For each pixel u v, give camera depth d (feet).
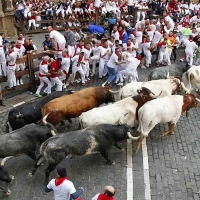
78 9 72.49
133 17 75.41
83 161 32.04
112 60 47.37
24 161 31.83
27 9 66.49
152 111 32.01
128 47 48.55
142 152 33.83
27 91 45.85
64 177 22.30
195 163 32.48
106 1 74.84
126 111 32.89
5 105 41.96
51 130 29.96
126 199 27.63
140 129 32.91
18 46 44.96
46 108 32.73
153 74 45.39
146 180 29.86
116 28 58.23
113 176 30.22
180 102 34.65
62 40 47.83
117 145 32.81
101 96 36.09
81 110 34.60
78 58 46.93
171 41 58.44
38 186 28.71
